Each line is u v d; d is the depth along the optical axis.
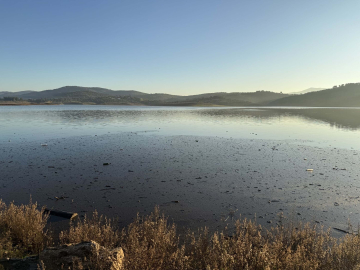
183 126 29.84
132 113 63.50
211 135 21.56
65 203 7.24
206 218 6.39
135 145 16.41
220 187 8.61
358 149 15.35
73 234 4.69
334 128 27.86
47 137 19.62
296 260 3.66
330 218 6.34
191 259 4.03
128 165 11.38
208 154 13.76
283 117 48.44
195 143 17.31
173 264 3.68
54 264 3.63
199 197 7.74
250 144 17.05
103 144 16.69
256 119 42.84
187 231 5.74
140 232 4.93
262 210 6.84
